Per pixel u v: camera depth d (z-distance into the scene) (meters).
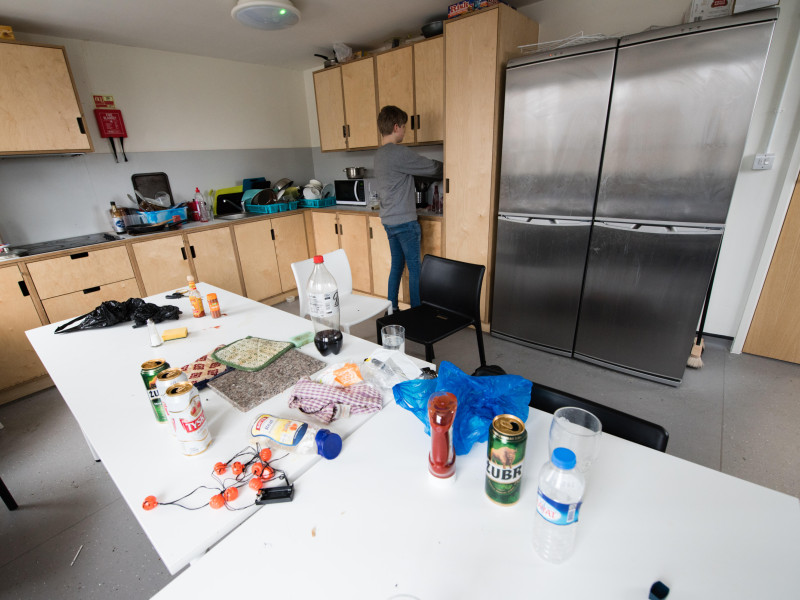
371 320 3.33
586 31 2.51
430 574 0.60
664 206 1.96
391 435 0.92
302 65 4.01
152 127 3.26
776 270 2.28
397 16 2.74
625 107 1.95
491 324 2.86
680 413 1.99
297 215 3.86
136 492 0.78
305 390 1.04
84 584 1.32
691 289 1.99
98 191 3.04
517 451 0.67
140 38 2.89
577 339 2.46
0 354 2.34
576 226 2.25
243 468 0.82
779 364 2.38
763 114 2.15
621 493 0.73
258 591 0.59
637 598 0.56
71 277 2.57
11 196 2.67
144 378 0.97
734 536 0.65
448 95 2.59
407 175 2.70
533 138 2.28
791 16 1.98
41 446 1.98
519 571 0.60
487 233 2.68
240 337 1.46
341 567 0.62
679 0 2.20
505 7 2.28
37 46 2.36
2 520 1.56
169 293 2.01
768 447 1.75
